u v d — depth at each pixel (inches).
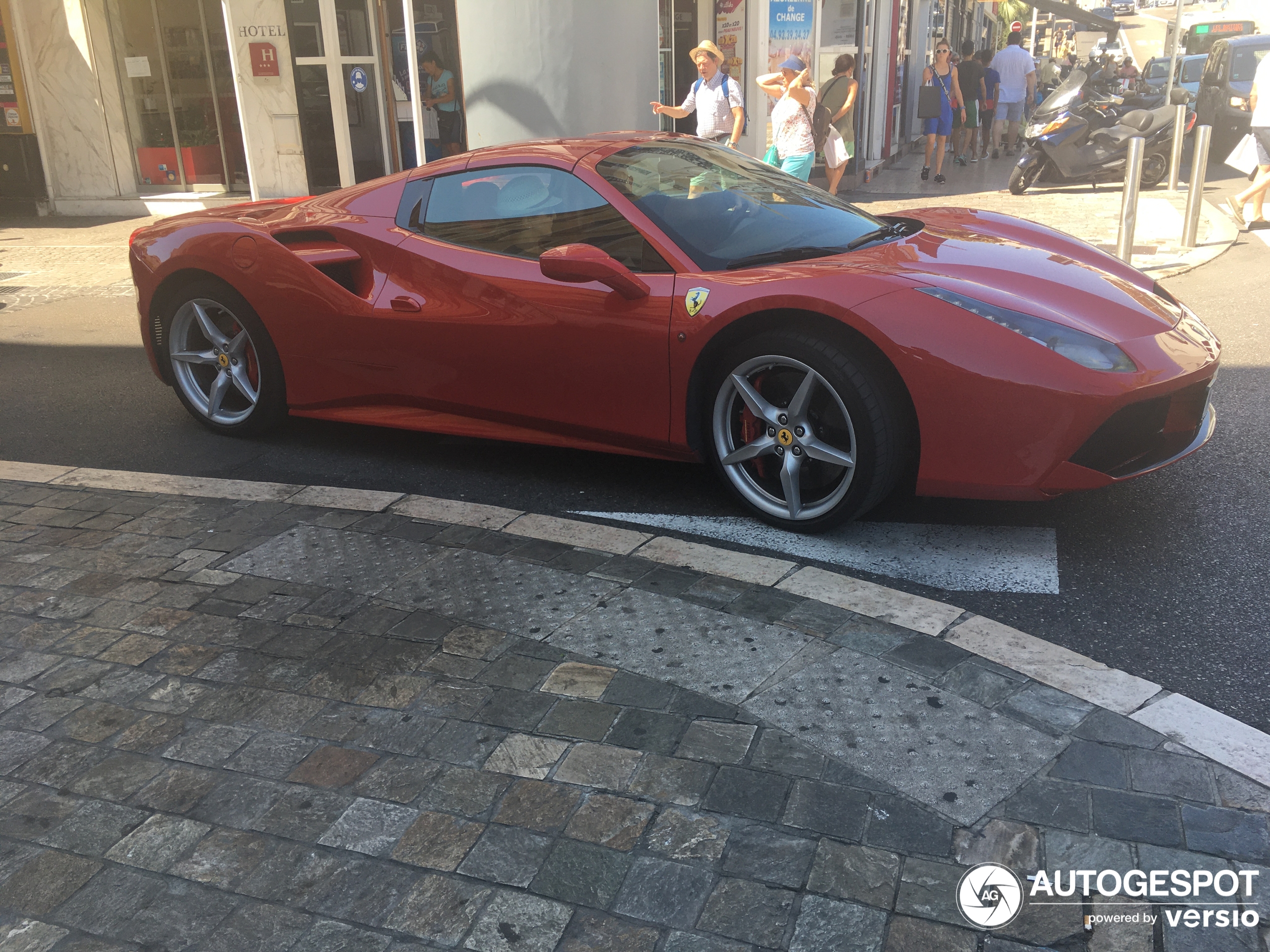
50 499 152.3
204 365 183.8
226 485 155.3
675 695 96.0
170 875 77.2
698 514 141.4
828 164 420.2
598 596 115.3
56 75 489.7
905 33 711.7
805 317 125.2
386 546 130.8
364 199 164.1
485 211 151.8
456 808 82.4
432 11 437.1
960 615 108.7
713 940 69.1
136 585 122.6
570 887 74.1
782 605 111.9
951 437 118.9
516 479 158.1
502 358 146.7
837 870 74.4
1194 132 322.3
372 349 158.4
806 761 86.0
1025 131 479.8
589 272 129.5
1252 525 131.5
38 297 319.3
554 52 284.8
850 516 127.8
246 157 488.4
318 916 72.7
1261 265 295.6
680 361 133.2
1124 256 282.4
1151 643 105.1
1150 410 119.2
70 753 91.7
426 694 97.7
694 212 143.1
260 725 94.3
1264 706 93.7
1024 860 74.9
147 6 485.1
